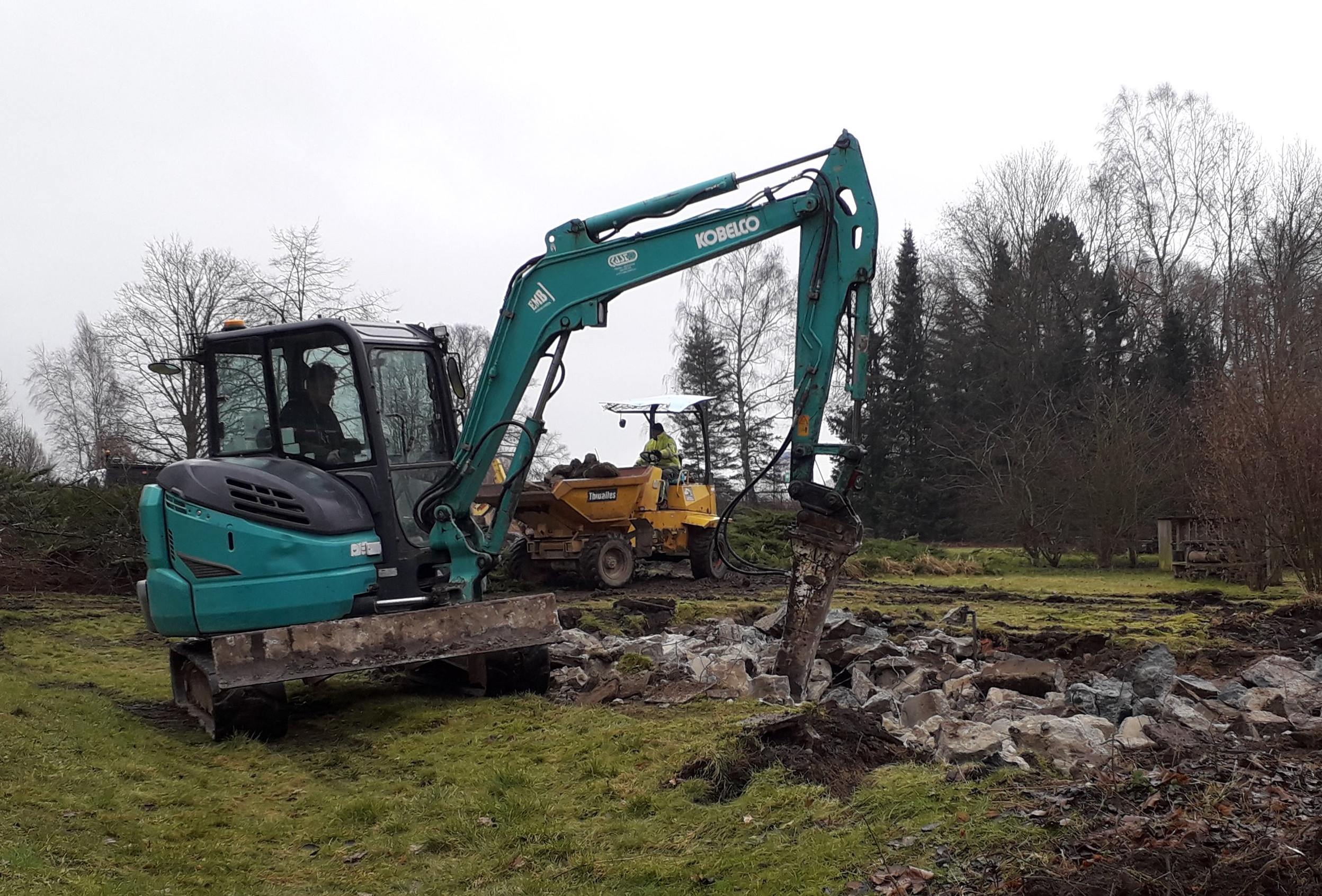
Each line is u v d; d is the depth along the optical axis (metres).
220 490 8.63
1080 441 27.14
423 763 7.34
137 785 6.73
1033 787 5.34
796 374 9.23
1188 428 27.88
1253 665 9.79
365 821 6.23
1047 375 39.34
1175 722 7.16
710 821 5.57
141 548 18.06
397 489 9.24
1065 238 42.16
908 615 14.81
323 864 5.61
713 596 16.83
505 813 6.07
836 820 5.25
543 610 8.94
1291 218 36.53
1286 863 4.09
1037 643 12.07
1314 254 35.84
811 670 9.51
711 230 9.35
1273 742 6.59
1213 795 4.94
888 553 25.00
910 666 9.95
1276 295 27.59
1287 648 11.24
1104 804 4.96
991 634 12.57
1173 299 40.94
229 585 8.51
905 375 41.91
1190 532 22.86
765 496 47.69
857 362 9.06
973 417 40.56
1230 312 34.16
